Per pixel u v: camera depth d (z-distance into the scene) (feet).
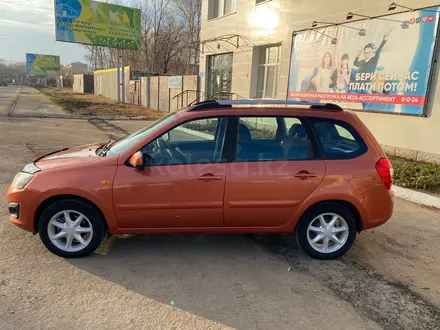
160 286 10.83
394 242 14.75
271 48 46.26
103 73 136.05
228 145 12.41
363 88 32.53
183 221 12.34
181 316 9.44
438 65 26.58
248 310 9.80
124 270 11.71
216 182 12.07
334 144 12.76
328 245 12.98
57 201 11.99
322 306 10.10
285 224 12.75
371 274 12.04
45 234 12.12
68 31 88.12
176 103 70.90
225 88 56.44
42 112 66.54
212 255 13.04
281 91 43.52
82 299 10.00
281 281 11.39
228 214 12.36
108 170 11.94
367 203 12.58
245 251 13.47
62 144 34.68
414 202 20.26
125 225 12.21
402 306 10.23
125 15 94.22
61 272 11.41
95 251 13.00
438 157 27.02
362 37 32.19
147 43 141.28
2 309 9.41
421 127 28.04
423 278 11.88
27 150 30.71
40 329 8.71
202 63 61.77
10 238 13.62
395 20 29.17
